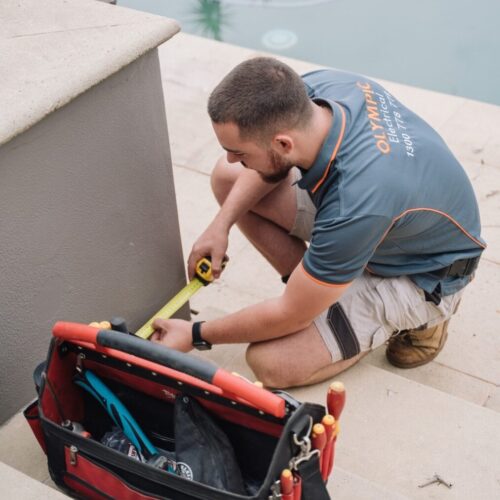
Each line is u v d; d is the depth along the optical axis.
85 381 1.82
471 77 4.78
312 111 1.89
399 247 2.12
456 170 2.07
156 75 2.04
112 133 1.97
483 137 3.73
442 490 2.01
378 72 4.88
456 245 2.18
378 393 2.26
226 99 1.83
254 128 1.83
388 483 2.03
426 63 4.98
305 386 2.31
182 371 1.55
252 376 2.38
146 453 1.82
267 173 1.97
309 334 2.25
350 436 2.14
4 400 2.02
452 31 5.29
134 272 2.30
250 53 4.38
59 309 2.06
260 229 2.53
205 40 4.50
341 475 1.92
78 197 1.95
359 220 1.85
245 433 1.70
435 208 2.01
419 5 5.64
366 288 2.26
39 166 1.79
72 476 1.75
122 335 1.62
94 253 2.09
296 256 2.54
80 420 1.90
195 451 1.68
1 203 1.74
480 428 2.15
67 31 1.92
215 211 3.42
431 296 2.25
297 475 1.50
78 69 1.77
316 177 1.93
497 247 3.17
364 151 1.90
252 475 1.76
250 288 3.10
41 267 1.94
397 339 2.56
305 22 5.39
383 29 5.32
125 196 2.12
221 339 2.21
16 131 1.64
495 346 2.78
